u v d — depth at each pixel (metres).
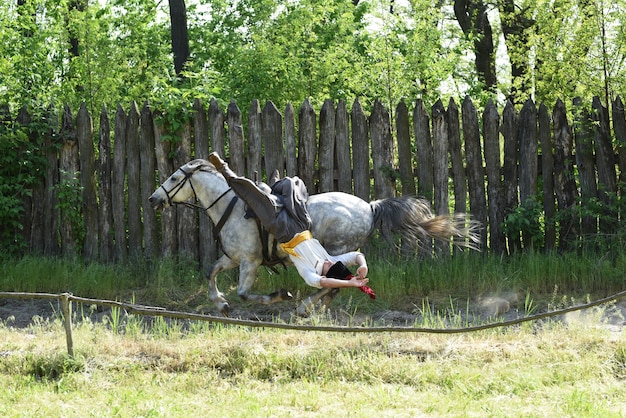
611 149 12.66
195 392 8.03
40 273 12.52
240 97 15.73
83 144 13.44
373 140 12.93
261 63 15.72
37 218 13.50
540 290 11.93
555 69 14.46
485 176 12.98
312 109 13.02
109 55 15.91
